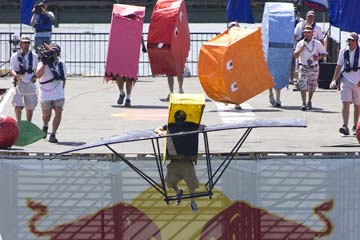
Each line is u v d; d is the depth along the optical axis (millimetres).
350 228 58781
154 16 81375
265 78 75625
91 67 111625
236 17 93000
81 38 126312
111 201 58531
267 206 58688
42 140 66688
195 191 58250
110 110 78750
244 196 58531
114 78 80438
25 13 94312
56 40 113688
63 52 120438
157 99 84625
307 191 58750
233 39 75000
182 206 58312
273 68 80250
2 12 169500
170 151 57000
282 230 58750
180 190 58031
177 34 81562
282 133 69812
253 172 58469
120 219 58469
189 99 56656
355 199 58781
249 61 75062
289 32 80875
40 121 73375
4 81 94062
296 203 58750
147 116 76188
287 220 58625
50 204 58625
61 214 58625
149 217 58469
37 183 58469
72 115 76375
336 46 95250
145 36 117125
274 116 75812
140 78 98562
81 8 173125
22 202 58625
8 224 58625
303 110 78562
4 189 58562
